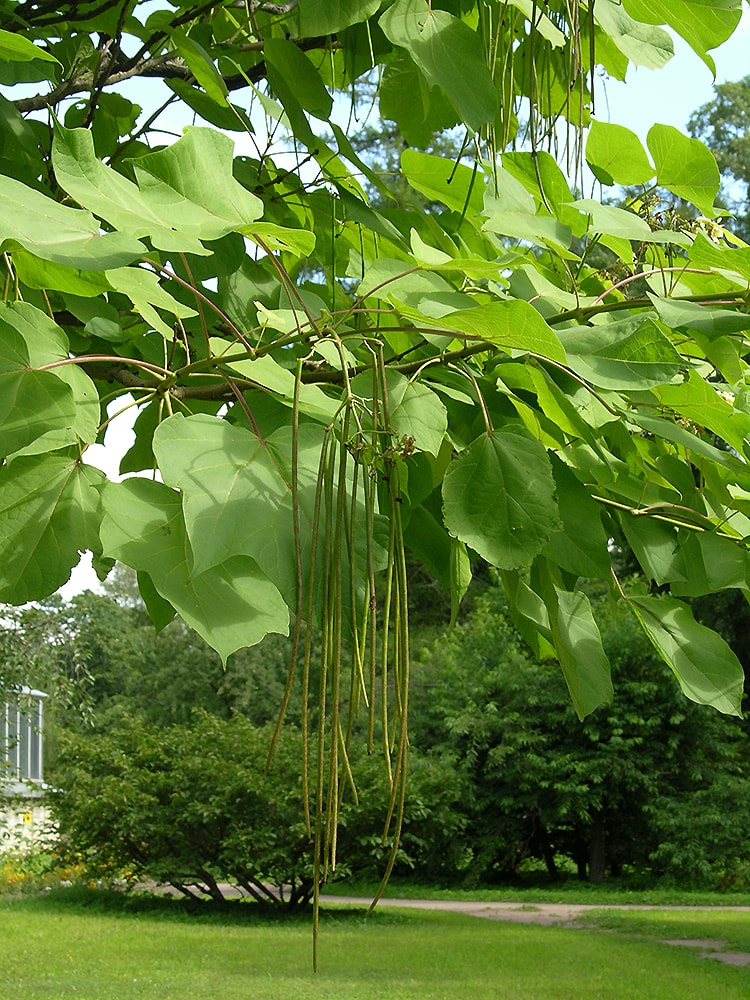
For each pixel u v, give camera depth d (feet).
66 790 42.86
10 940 31.96
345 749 3.15
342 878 41.32
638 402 4.60
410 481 4.80
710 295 4.45
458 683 55.21
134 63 6.38
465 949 30.55
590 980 25.27
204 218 3.72
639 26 5.34
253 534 3.31
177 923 38.04
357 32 5.79
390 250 6.74
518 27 5.58
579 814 51.49
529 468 3.84
